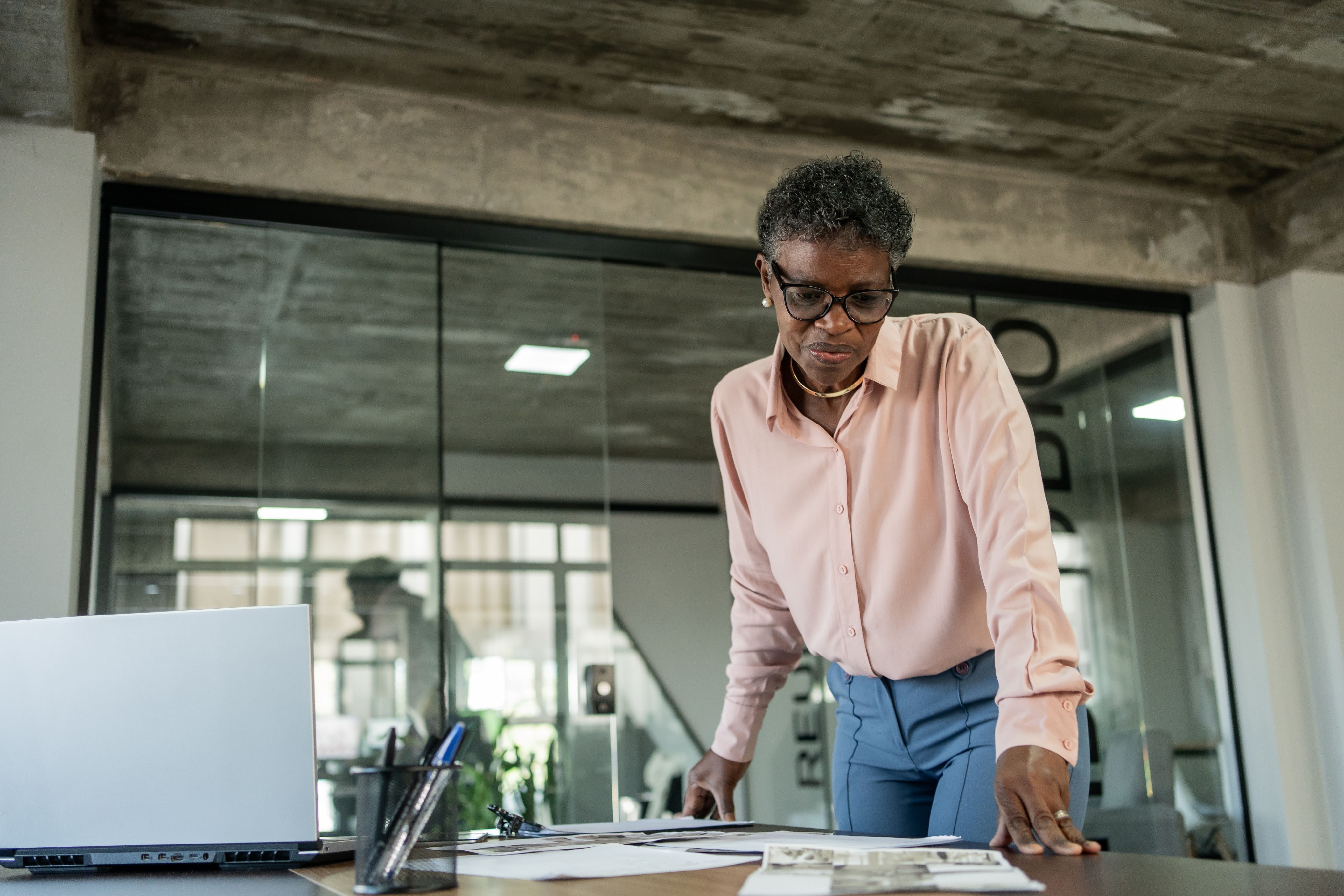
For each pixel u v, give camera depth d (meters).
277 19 2.75
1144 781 3.54
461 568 3.47
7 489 2.48
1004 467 1.16
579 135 3.27
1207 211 3.97
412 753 3.43
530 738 3.47
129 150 2.81
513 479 3.53
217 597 3.05
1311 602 3.69
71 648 1.10
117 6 2.66
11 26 2.26
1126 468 3.79
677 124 3.37
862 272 1.15
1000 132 3.46
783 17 2.80
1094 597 3.64
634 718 7.18
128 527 2.86
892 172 3.59
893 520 1.31
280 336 3.12
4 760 1.10
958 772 1.27
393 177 3.05
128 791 1.08
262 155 2.93
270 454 3.16
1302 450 3.75
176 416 3.00
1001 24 2.86
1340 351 3.81
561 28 2.84
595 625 3.60
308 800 1.06
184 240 2.94
